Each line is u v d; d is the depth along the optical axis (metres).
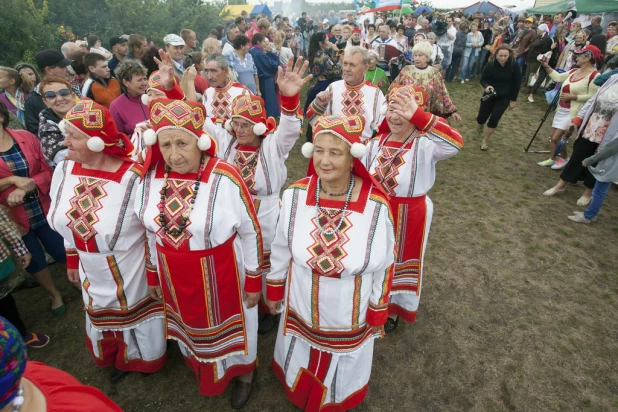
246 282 2.18
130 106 3.42
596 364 2.78
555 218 4.64
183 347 2.39
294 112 2.45
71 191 2.08
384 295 1.98
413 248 2.74
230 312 2.19
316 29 15.06
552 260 3.89
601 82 4.60
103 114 1.95
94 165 2.07
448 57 11.01
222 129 2.89
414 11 21.61
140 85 3.32
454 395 2.57
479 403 2.52
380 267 1.92
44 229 3.12
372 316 2.00
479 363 2.79
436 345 2.94
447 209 4.86
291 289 2.07
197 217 1.89
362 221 1.83
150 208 1.95
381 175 2.62
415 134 2.53
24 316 3.22
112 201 2.06
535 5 17.48
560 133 5.70
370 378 2.69
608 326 3.11
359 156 1.71
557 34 10.14
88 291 2.23
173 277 2.02
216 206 1.91
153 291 2.27
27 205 2.96
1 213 2.43
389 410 2.48
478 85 11.20
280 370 2.32
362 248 1.83
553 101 6.12
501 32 12.84
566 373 2.71
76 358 2.84
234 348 2.28
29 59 12.32
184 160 1.84
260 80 7.36
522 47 10.97
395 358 2.84
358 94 3.77
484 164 6.14
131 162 2.16
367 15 19.22
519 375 2.70
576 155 4.76
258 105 2.56
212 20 23.22
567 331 3.06
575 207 4.89
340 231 1.83
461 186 5.45
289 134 2.54
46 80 2.80
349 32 10.49
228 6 28.81
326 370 2.10
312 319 2.00
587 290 3.50
